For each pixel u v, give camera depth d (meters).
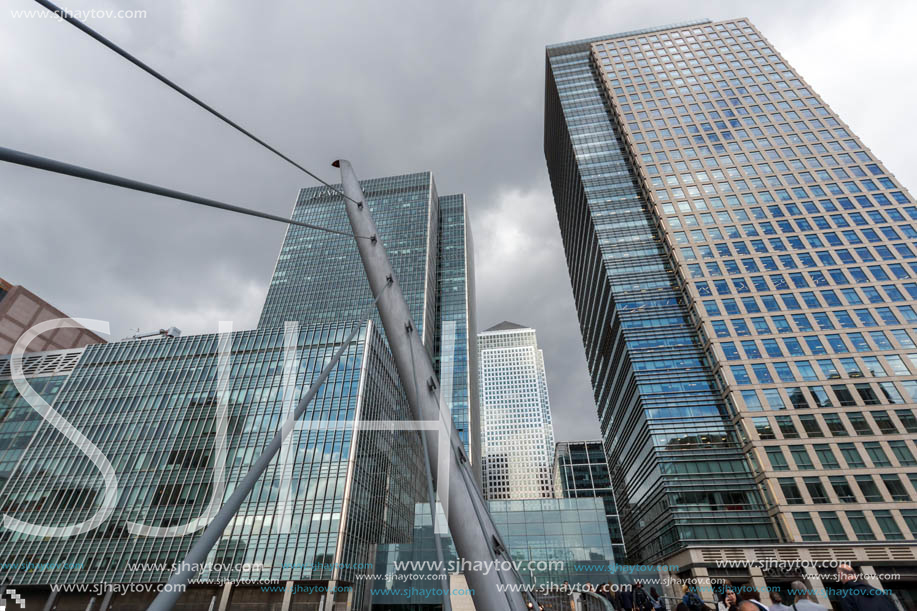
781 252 66.44
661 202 76.88
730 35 100.81
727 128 83.12
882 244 63.16
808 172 73.38
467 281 156.88
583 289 115.62
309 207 160.62
